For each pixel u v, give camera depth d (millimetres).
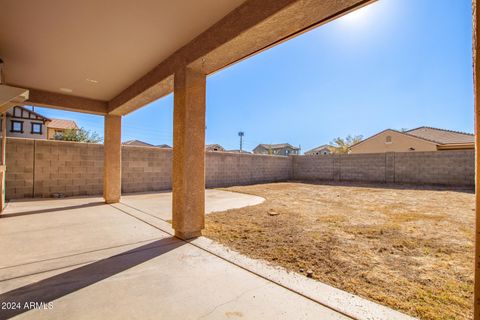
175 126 3518
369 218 4695
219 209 5621
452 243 3234
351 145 25938
